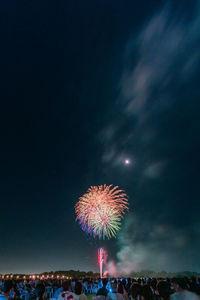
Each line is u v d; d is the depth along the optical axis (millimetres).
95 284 30047
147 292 6312
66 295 6676
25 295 13828
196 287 10305
